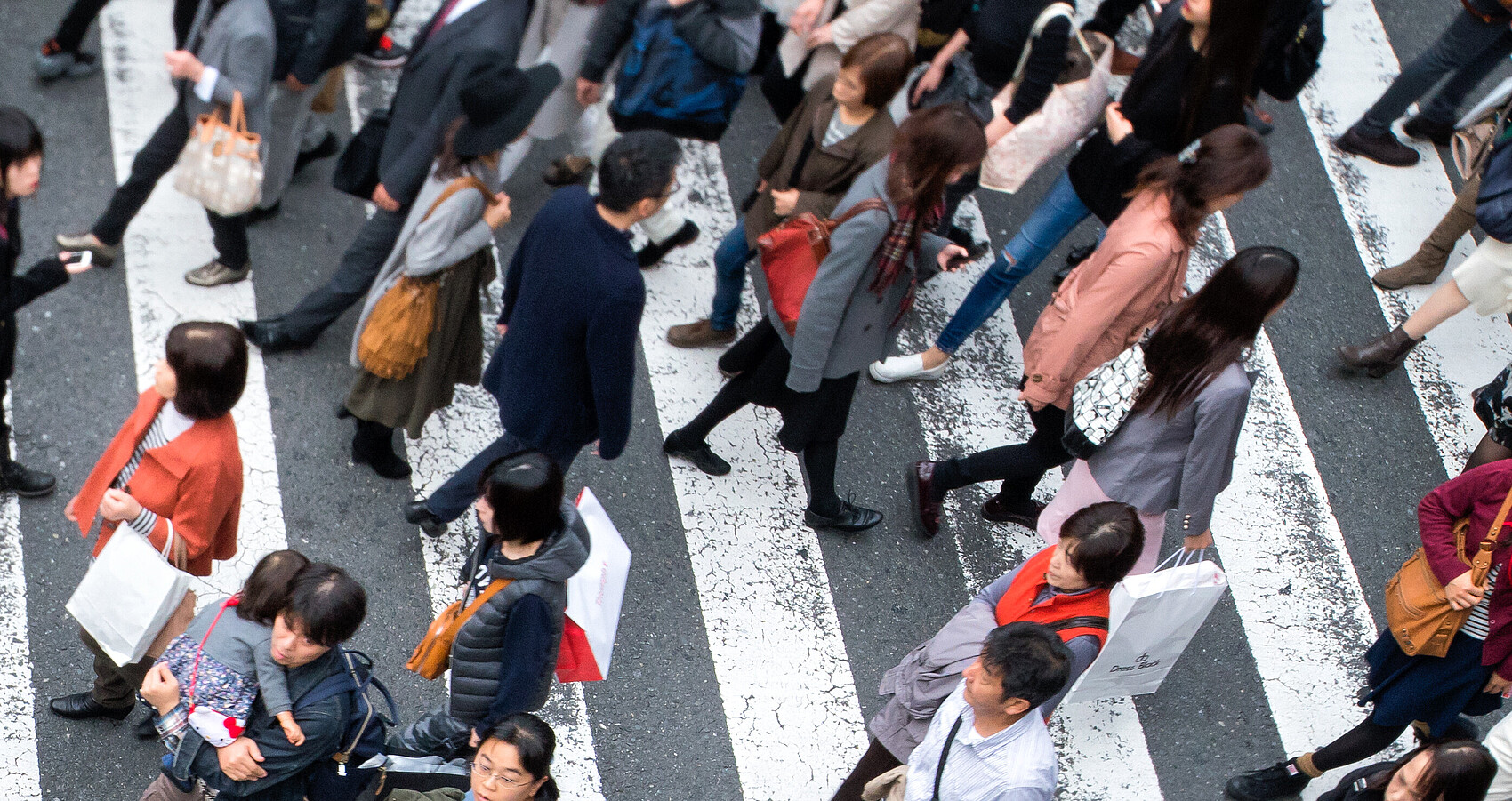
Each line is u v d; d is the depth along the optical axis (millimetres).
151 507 7238
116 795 8289
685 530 9875
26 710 8484
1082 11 13289
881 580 9891
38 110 11250
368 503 9656
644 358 10664
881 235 7840
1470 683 8070
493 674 7043
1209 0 8711
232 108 9414
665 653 9273
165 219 10859
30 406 9727
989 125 10039
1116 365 8188
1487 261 10336
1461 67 12070
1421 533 7914
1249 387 7785
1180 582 8055
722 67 10141
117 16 11992
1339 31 13578
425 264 8289
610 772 8734
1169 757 9305
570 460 8617
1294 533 10445
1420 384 11383
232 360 6867
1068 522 7184
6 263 7867
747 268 11336
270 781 6789
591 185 11586
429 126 9125
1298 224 12195
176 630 7422
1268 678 9719
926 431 10672
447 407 10219
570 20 10258
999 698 6473
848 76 8531
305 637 6387
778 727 9078
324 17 9461
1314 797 9156
